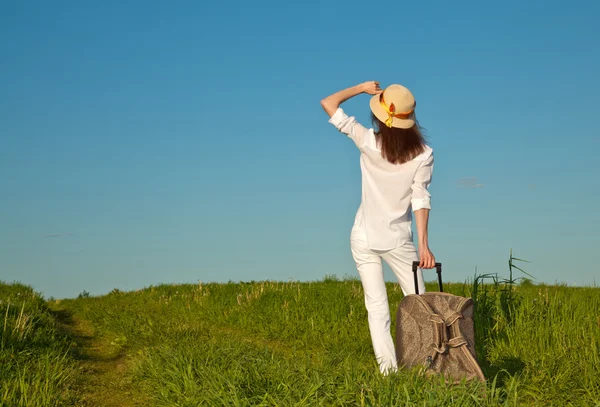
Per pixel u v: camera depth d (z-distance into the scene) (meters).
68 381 5.29
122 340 7.36
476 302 6.89
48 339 6.68
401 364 4.27
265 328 8.05
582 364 5.07
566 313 6.82
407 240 4.97
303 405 3.77
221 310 9.62
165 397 4.60
